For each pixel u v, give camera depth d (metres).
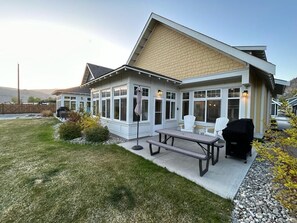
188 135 4.18
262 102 6.93
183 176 3.17
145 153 4.64
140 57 10.84
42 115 16.88
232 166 3.74
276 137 2.71
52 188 2.67
